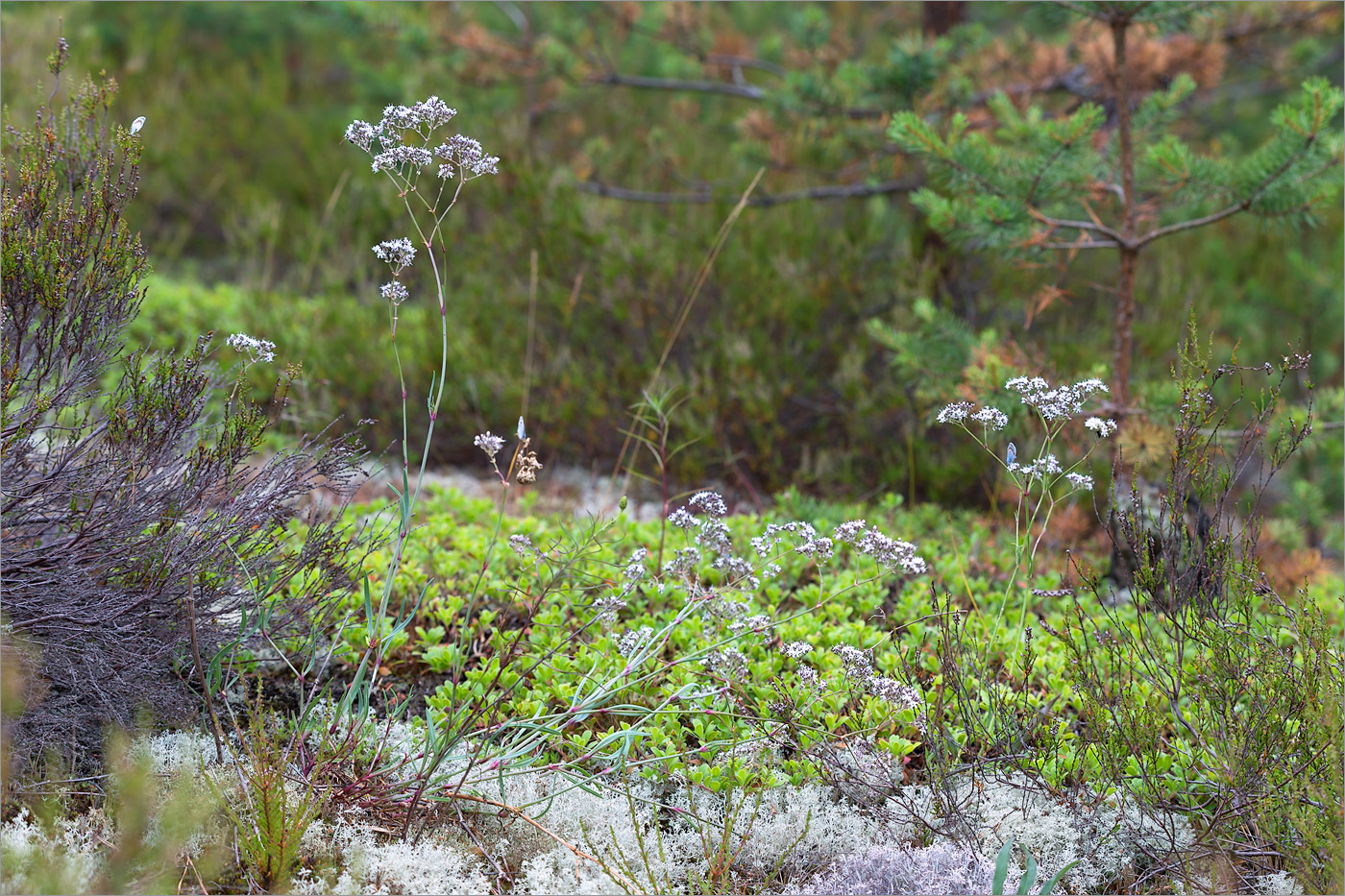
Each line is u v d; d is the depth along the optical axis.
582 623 2.86
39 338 2.64
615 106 5.67
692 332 3.68
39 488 2.63
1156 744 2.66
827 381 3.70
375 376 3.63
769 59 5.21
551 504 3.34
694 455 3.42
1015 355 3.17
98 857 2.55
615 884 2.58
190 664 2.72
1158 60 3.38
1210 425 2.91
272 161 5.88
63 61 2.70
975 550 3.13
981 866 2.59
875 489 3.45
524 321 3.76
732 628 2.76
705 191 4.35
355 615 2.86
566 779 2.66
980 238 3.15
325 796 2.57
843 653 2.67
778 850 2.63
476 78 4.48
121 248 2.68
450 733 2.65
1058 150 3.06
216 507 2.72
